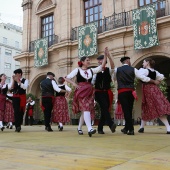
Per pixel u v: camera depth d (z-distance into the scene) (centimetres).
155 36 1227
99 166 184
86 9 1655
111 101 499
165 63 1498
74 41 1614
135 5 1387
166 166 181
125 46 1352
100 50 1473
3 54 3991
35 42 1858
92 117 458
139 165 185
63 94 745
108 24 1466
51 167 183
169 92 1486
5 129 816
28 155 240
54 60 1759
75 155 235
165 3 1253
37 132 621
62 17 1720
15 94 640
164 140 369
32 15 1994
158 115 515
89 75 452
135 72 500
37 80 1886
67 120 729
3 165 192
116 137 426
